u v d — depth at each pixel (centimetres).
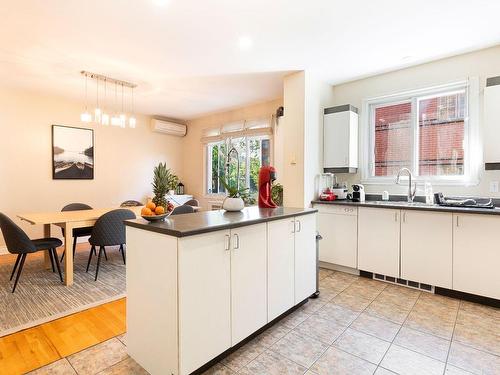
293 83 371
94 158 523
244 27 253
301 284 243
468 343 199
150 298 165
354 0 214
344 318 234
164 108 546
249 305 191
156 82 398
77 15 230
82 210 394
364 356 184
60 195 482
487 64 299
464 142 318
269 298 208
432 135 344
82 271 350
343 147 374
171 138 648
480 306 256
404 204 316
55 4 215
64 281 312
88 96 464
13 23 241
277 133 483
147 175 603
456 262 269
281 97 474
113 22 242
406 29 259
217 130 592
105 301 266
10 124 431
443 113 336
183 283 149
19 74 364
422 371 170
